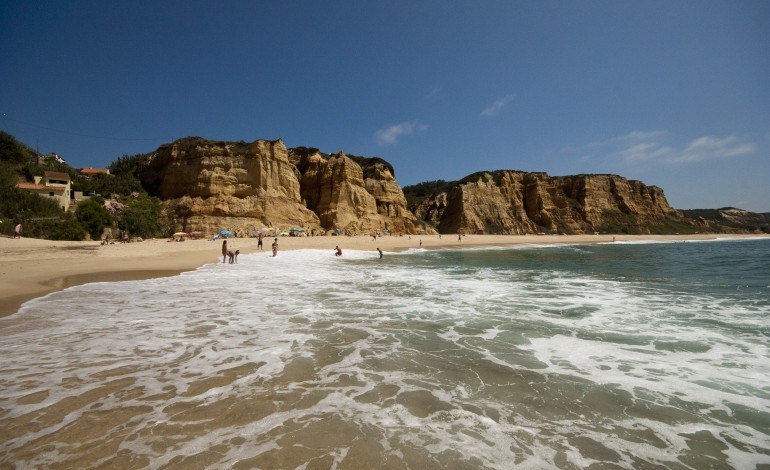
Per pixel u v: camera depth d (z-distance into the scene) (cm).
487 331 916
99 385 582
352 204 6550
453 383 610
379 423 481
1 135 5438
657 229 9825
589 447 436
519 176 9794
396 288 1559
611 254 3834
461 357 732
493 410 522
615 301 1295
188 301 1238
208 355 723
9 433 445
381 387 590
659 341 840
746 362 711
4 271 1730
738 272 2141
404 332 901
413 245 4969
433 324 977
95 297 1278
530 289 1550
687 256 3472
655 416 511
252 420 483
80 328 898
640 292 1478
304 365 679
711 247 5253
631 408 533
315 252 3588
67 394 549
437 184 11975
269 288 1520
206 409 510
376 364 689
